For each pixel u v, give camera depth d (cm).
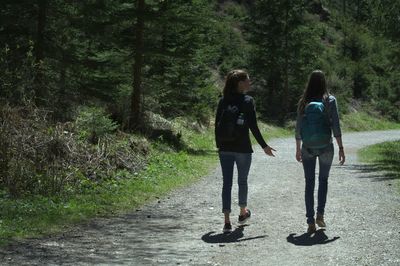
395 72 2706
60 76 1712
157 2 1952
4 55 1389
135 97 1967
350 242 662
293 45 4538
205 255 604
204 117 2936
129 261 576
